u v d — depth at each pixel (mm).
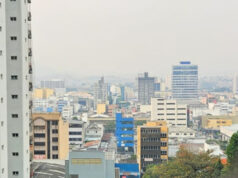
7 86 80500
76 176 110500
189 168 102188
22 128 81188
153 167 138750
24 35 81500
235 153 95312
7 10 79312
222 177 94250
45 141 152125
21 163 81500
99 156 110688
